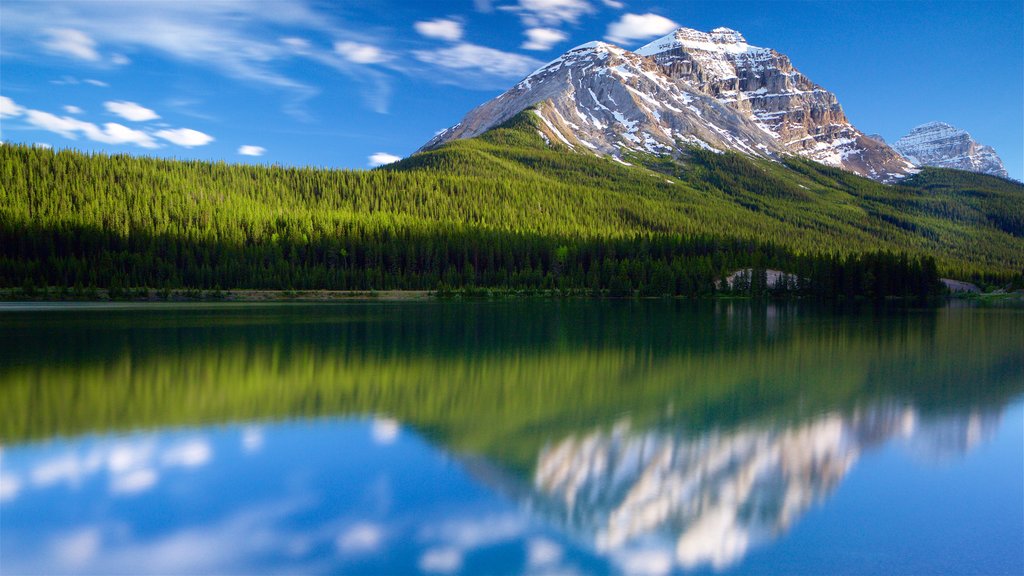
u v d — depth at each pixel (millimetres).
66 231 141750
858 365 46562
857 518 19172
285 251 156500
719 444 26141
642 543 17578
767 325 79375
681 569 16188
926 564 16531
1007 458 24594
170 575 15875
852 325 80188
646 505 20078
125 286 130625
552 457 24516
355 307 114688
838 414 31344
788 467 23484
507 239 170750
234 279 139625
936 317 96750
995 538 17922
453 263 162375
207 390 36562
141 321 79812
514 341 59938
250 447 25766
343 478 22219
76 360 47062
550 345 56875
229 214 169375
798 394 35969
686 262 163250
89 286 128625
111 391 36188
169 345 55719
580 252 168375
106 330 67875
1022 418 30672
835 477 22547
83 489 21203
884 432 28203
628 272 158625
